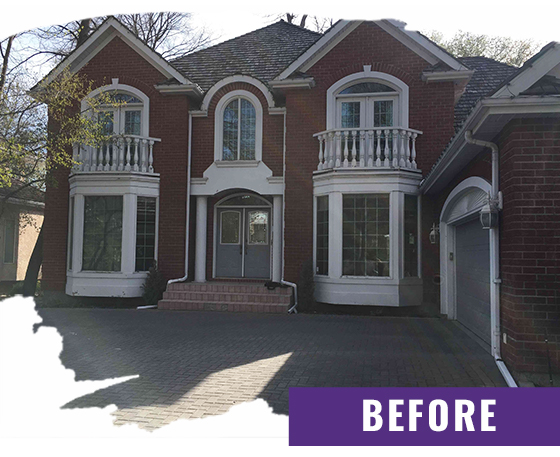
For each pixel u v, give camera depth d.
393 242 10.72
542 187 5.80
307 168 11.70
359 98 11.64
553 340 5.69
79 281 12.14
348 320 10.08
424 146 11.20
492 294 6.63
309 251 11.57
